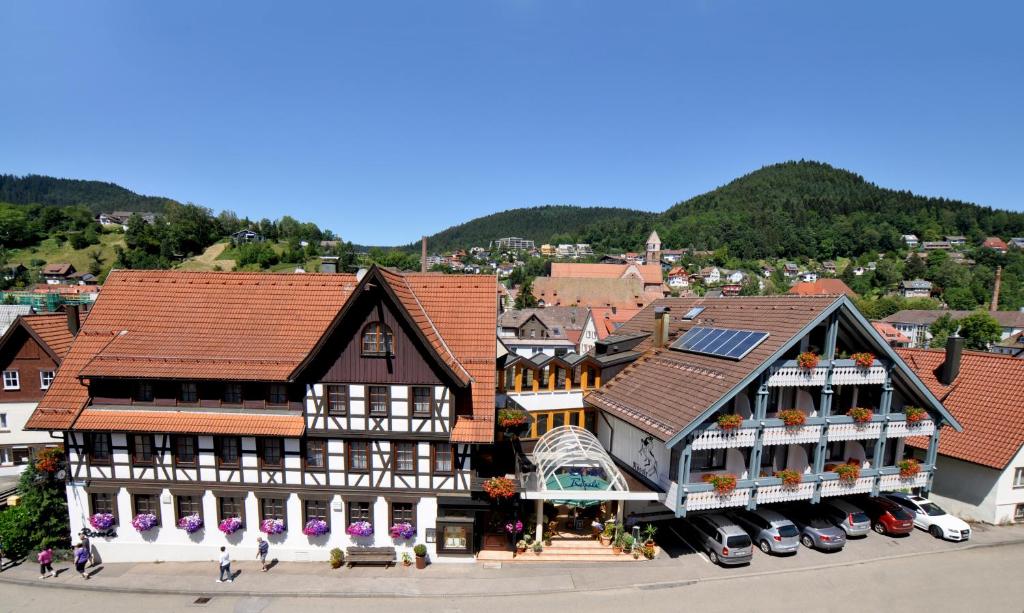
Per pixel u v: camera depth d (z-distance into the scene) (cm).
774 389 2239
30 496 2228
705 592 1895
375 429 2042
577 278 10950
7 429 2944
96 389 2116
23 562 2133
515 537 2138
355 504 2106
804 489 2159
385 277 1967
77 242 14175
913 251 18400
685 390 2194
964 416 2589
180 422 2045
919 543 2261
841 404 2406
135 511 2125
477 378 2114
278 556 2114
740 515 2331
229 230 17425
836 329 2106
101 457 2116
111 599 1869
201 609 1802
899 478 2302
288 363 2069
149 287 2373
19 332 2909
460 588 1914
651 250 14388
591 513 2414
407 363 2008
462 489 2067
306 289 2358
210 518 2112
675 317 3077
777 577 1994
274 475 2089
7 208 16450
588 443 2281
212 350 2131
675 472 2083
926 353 2964
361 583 1947
